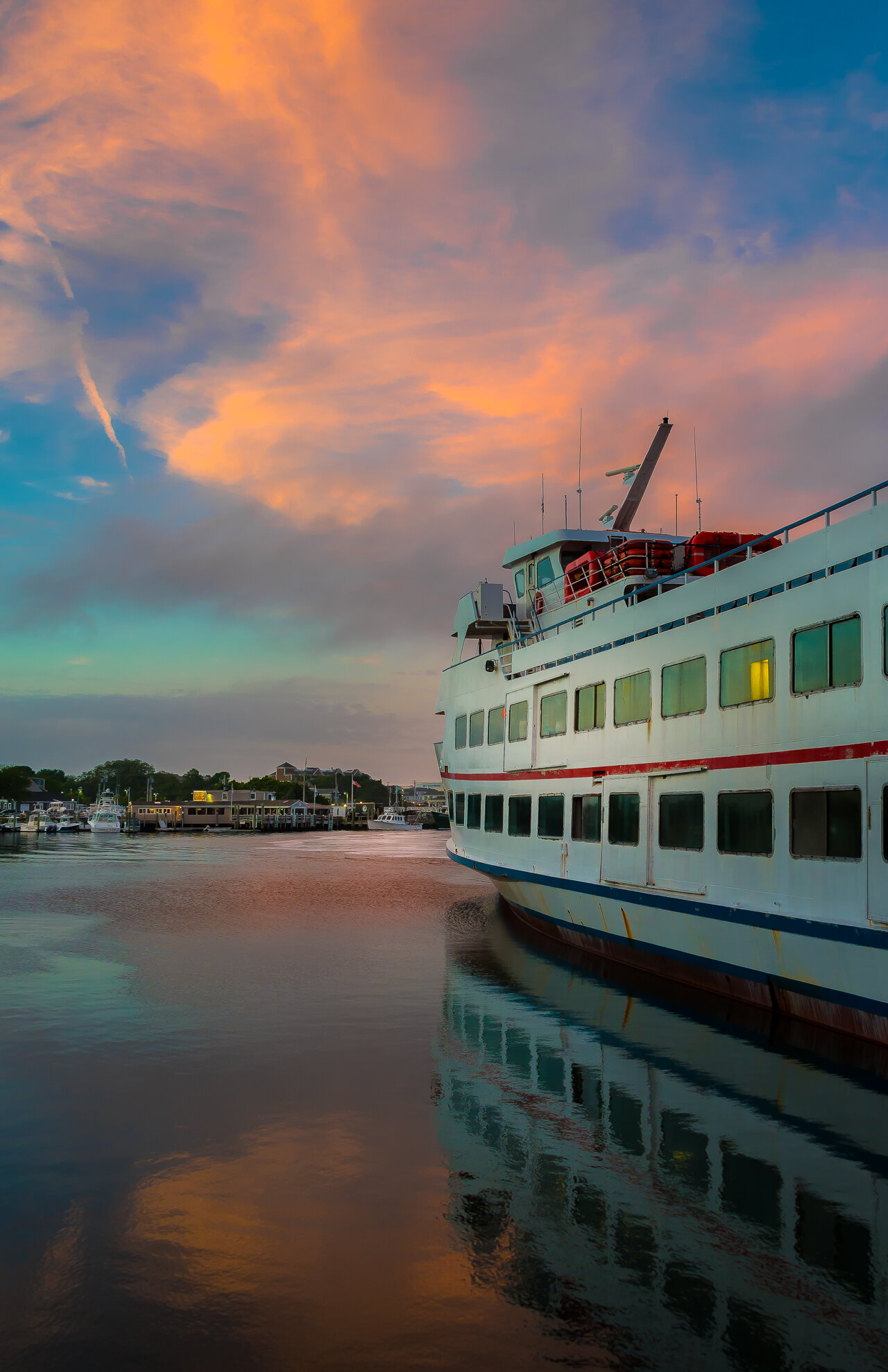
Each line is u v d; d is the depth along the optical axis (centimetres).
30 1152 1170
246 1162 1144
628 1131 1266
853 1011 1633
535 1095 1420
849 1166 1154
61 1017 1902
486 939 3028
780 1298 849
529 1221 993
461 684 3362
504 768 2906
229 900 4297
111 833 15162
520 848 2775
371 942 2969
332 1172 1115
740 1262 912
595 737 2356
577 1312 824
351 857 8012
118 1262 902
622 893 2200
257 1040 1722
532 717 2722
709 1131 1273
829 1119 1318
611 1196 1059
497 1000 2083
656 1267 902
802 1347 777
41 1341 777
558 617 2823
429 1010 1986
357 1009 1989
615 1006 2020
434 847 10475
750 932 1775
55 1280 870
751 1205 1039
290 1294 849
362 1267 895
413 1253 923
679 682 2017
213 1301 838
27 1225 978
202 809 18862
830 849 1583
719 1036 1767
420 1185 1084
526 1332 794
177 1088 1429
